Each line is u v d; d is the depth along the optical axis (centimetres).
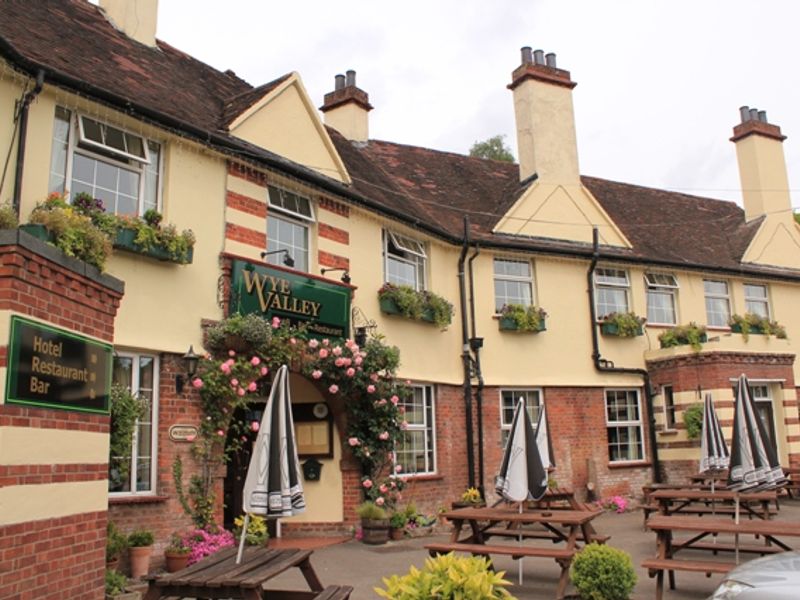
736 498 862
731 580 554
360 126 1884
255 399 1067
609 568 745
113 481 893
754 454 872
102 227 877
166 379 961
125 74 1058
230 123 1116
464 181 1938
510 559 1053
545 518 872
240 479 1233
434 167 1953
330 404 1277
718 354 1731
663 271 1916
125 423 826
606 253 1806
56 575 532
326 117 1920
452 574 483
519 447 927
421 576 494
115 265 912
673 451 1758
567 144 1870
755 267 2069
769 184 2202
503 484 925
